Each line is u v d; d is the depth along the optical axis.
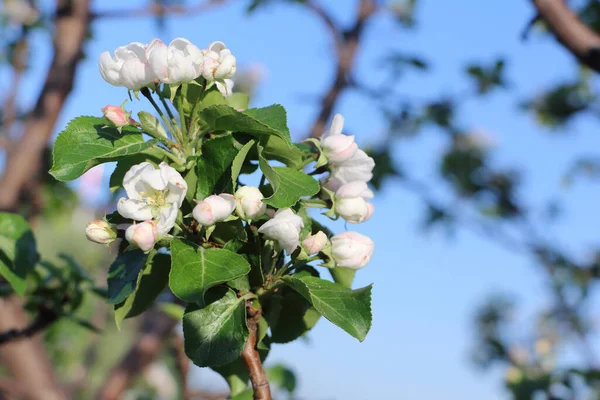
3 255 1.00
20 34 1.84
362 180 0.90
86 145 0.86
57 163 0.85
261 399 0.86
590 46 1.18
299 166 0.89
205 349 0.84
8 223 1.01
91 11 1.60
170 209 0.83
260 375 0.86
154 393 1.94
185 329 0.85
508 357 2.30
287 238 0.84
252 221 0.86
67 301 1.09
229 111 0.85
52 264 1.08
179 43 0.86
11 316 1.24
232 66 0.87
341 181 0.90
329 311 0.85
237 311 0.85
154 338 1.57
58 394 1.41
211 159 0.86
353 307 0.86
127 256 0.89
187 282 0.83
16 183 1.51
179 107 0.86
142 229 0.82
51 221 1.92
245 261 0.84
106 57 0.85
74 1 1.58
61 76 1.56
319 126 1.85
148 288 0.90
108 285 0.88
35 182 1.58
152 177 0.83
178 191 0.83
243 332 0.85
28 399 1.38
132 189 0.84
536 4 1.20
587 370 1.74
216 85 0.88
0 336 1.07
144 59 0.86
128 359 1.59
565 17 1.20
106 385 1.59
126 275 0.88
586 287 2.45
